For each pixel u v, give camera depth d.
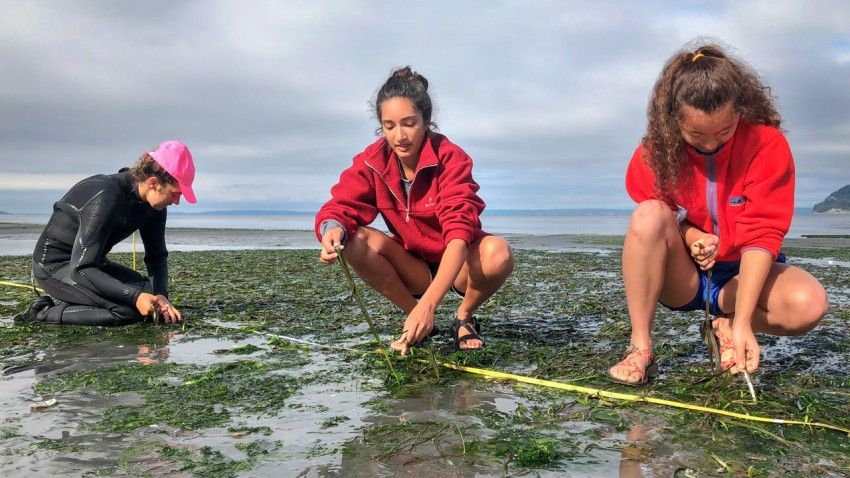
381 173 3.80
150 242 5.06
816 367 3.48
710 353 3.29
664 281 3.30
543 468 2.12
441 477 2.04
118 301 4.62
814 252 12.98
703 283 3.33
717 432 2.47
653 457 2.21
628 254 3.14
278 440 2.35
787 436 2.43
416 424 2.52
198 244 17.31
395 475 2.05
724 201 3.12
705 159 3.07
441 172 3.76
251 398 2.87
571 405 2.78
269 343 4.02
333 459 2.18
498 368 3.43
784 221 2.93
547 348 3.94
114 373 3.27
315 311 5.43
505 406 2.77
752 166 3.01
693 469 2.12
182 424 2.52
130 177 4.74
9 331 4.34
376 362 3.48
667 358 3.69
